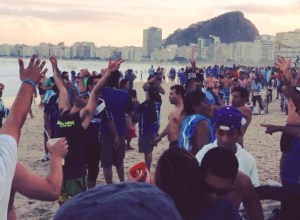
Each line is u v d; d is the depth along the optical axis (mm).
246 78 22594
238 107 6562
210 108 5148
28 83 2691
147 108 8617
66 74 10125
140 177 2557
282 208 3648
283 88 6410
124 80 9594
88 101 5539
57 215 1277
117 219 1206
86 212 1226
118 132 7348
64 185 5422
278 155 11844
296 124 5598
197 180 2346
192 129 4477
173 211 1312
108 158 7285
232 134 3748
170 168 2338
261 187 3695
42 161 10562
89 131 6836
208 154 2566
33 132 15727
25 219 6535
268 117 20656
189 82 8508
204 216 2445
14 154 2268
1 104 10156
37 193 2697
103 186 1377
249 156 3920
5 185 2141
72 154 5387
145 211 1243
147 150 8703
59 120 5559
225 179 2479
